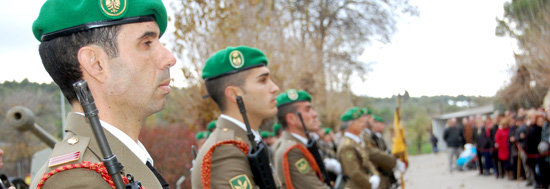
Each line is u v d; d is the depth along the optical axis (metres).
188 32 4.93
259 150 2.32
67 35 1.18
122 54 1.20
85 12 1.17
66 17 1.17
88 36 1.18
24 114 2.67
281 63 6.70
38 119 6.25
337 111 11.63
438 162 20.84
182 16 4.92
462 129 16.23
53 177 1.04
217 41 5.15
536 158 9.80
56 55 1.19
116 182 1.02
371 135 7.32
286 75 6.81
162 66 1.27
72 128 1.19
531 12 8.23
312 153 3.63
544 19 8.17
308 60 8.59
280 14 7.41
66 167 1.04
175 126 6.37
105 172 1.08
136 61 1.22
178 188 4.58
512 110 12.11
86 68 1.17
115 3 1.18
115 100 1.22
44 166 1.15
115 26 1.19
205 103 5.32
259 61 2.66
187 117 5.58
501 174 12.43
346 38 12.07
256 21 6.07
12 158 7.07
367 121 7.37
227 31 5.21
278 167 3.46
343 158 5.44
